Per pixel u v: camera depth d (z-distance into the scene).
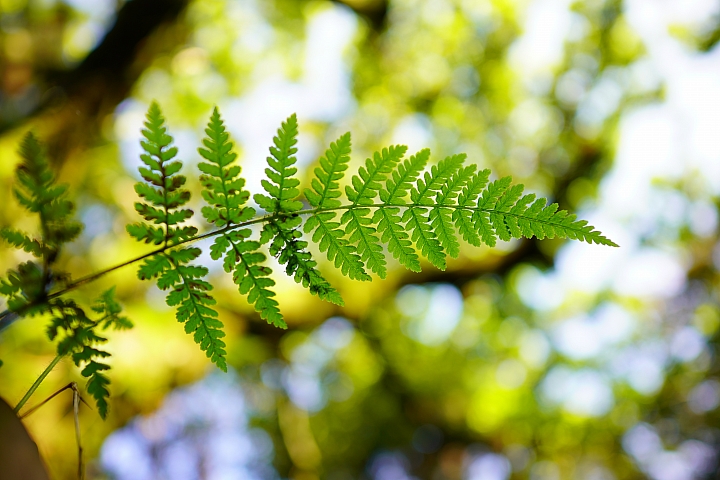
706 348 11.12
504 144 10.57
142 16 6.82
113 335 6.10
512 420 10.91
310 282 1.65
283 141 1.57
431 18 10.48
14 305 1.26
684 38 10.19
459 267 9.32
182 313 1.54
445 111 10.59
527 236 1.72
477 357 11.62
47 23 7.84
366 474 13.00
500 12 10.35
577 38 10.55
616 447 10.85
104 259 6.71
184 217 1.51
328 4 9.82
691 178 10.57
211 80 9.34
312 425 11.82
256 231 6.38
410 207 1.72
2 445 1.05
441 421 11.92
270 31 9.88
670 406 10.95
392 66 10.63
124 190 7.34
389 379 11.78
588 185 10.42
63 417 5.54
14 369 4.82
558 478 10.99
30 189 1.22
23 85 7.34
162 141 1.43
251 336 8.45
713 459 10.56
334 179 1.67
